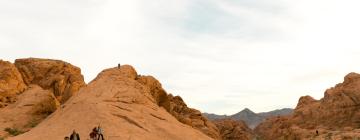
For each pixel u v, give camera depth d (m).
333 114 87.25
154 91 58.81
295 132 86.06
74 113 40.12
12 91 57.06
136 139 34.62
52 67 68.19
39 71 66.94
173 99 71.38
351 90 87.25
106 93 46.19
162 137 37.81
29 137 34.25
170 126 42.12
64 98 61.78
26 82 64.88
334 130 78.56
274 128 109.62
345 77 94.56
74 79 66.06
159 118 44.16
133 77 56.00
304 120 95.56
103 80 50.88
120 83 50.19
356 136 61.06
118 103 44.09
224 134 96.38
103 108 40.91
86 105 41.47
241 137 96.31
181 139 39.00
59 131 35.53
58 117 40.97
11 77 58.66
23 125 48.31
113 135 34.50
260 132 127.94
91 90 47.31
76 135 29.11
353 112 83.31
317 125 88.44
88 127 36.12
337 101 88.88
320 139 68.19
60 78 65.50
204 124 67.06
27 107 52.62
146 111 44.62
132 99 46.25
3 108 52.69
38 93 56.59
